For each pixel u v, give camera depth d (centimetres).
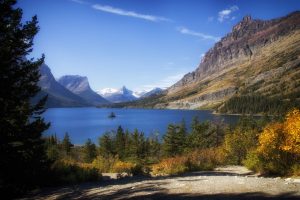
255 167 2291
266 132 2098
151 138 7994
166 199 1001
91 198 1202
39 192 1587
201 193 1054
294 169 1873
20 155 1608
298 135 1811
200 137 6069
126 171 2516
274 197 922
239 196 964
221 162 3041
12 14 1591
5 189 1505
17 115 1628
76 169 2181
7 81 1544
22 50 1647
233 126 6425
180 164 2614
